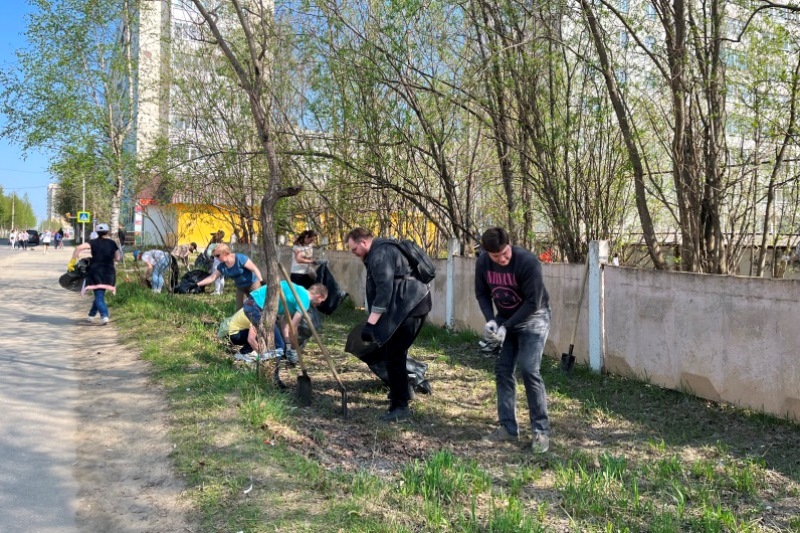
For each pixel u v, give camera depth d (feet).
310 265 32.35
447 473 13.60
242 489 12.51
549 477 14.16
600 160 29.53
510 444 16.25
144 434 15.99
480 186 36.24
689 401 19.69
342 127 34.86
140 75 53.78
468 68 32.40
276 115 39.29
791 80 25.22
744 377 18.17
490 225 37.78
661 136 29.48
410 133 33.04
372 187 34.73
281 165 37.78
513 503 12.04
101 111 55.11
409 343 17.98
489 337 15.56
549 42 29.53
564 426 17.72
